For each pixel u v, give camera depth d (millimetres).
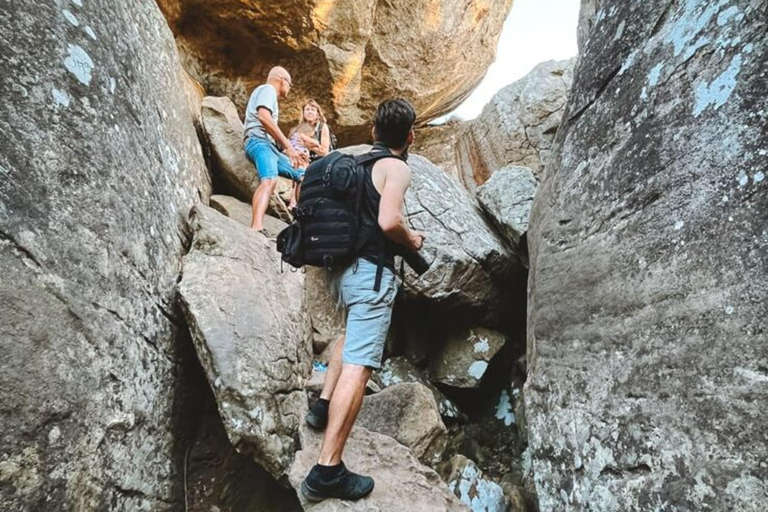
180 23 5062
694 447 1410
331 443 1917
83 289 1802
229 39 5273
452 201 4664
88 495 1728
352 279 1974
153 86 2869
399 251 2049
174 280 2547
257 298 2680
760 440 1242
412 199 4480
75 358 1717
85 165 1931
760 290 1311
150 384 2158
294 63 5520
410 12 5984
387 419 2865
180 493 2281
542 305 2344
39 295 1616
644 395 1624
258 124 4148
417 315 4594
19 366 1515
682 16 1873
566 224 2271
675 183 1673
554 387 2133
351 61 5598
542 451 2146
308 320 3213
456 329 4559
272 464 2221
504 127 6473
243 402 2219
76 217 1830
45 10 1921
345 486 1932
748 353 1309
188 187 3182
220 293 2518
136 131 2434
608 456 1729
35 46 1820
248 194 4422
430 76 6844
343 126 6426
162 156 2768
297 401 2541
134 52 2643
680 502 1422
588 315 1987
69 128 1886
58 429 1614
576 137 2365
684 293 1546
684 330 1518
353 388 1933
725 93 1565
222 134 4477
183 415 2418
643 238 1766
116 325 1962
